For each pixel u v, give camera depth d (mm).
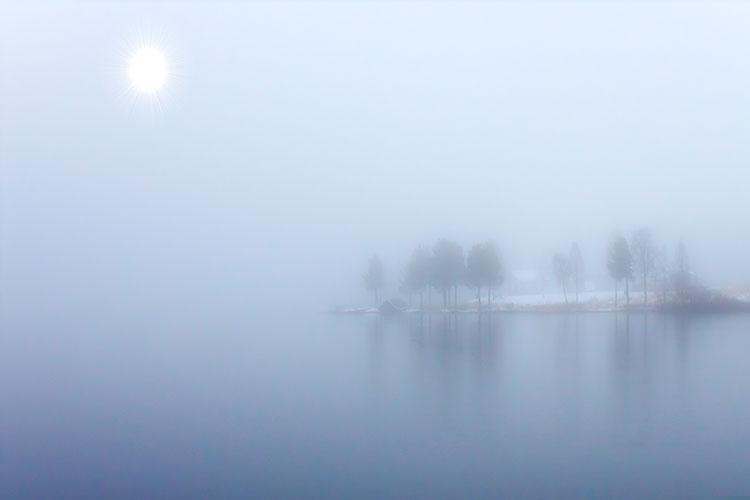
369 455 14180
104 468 13766
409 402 19281
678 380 21125
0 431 17062
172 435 16328
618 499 11305
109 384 23750
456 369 25031
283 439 15648
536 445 14484
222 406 19516
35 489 12695
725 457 13266
